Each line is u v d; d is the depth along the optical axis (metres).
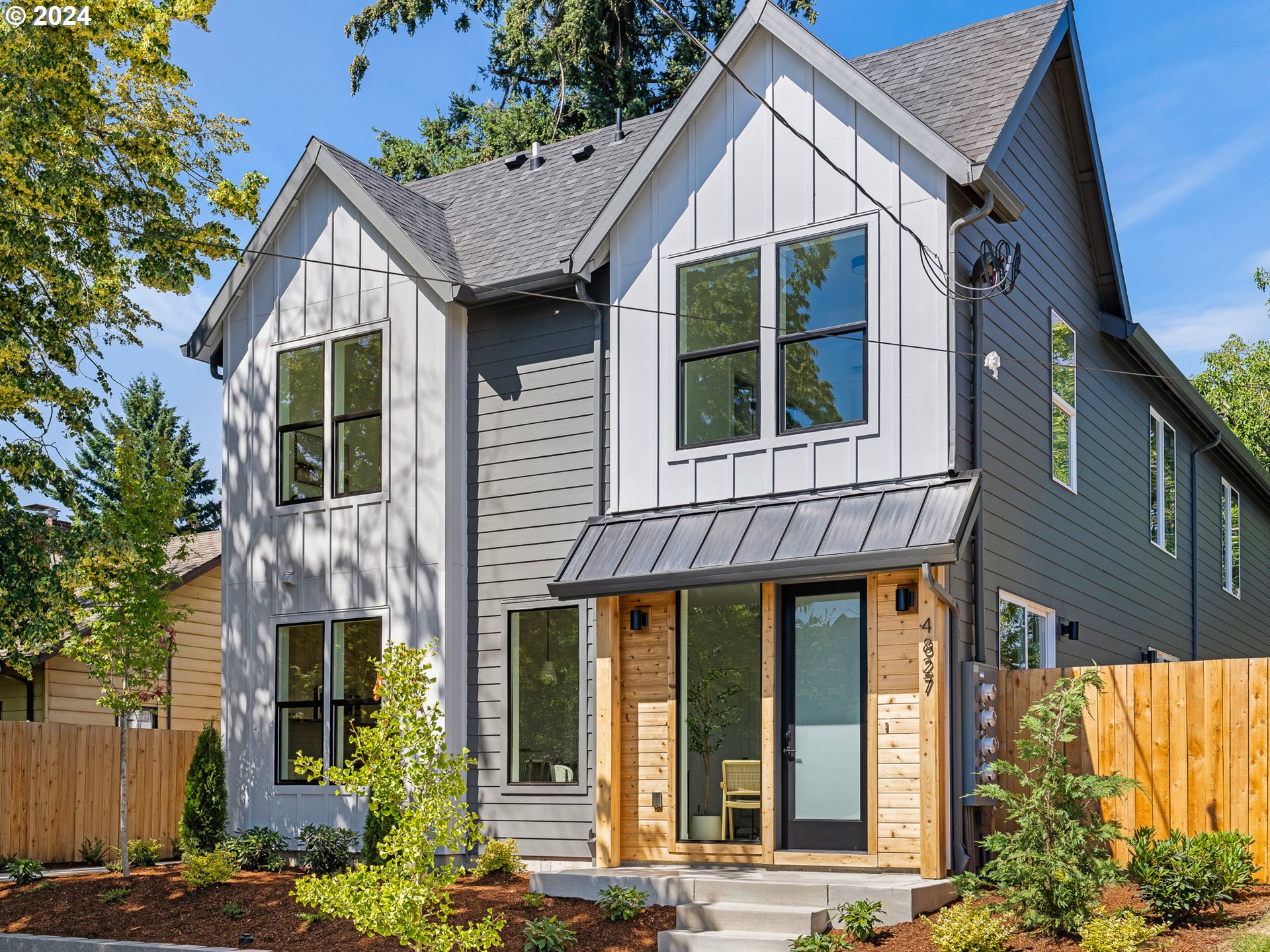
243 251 16.03
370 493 16.28
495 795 15.25
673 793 13.62
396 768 10.25
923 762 11.95
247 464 17.48
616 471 14.69
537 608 15.33
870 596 12.62
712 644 13.77
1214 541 24.30
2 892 15.04
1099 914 10.16
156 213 15.46
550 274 15.09
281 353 17.44
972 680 12.41
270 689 16.73
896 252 13.11
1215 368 41.62
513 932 11.59
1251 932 9.59
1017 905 10.64
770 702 13.05
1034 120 16.00
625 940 11.33
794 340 13.59
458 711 15.49
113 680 21.70
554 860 14.71
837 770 12.73
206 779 16.42
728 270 14.26
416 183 20.89
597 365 15.15
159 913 13.55
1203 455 23.95
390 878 10.12
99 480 43.47
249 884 14.50
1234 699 11.86
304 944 12.06
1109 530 17.91
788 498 13.34
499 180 19.42
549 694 15.20
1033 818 10.73
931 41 16.47
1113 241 17.94
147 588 15.87
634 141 18.56
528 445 15.68
